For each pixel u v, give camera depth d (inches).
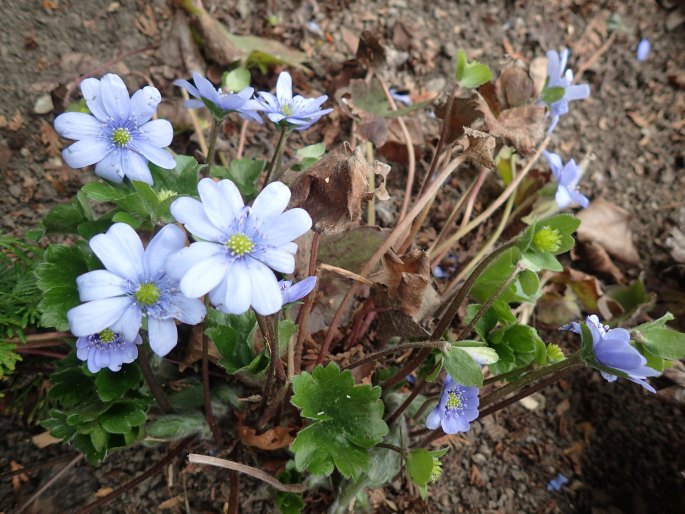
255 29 10.9
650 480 8.5
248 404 7.4
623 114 11.6
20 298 6.5
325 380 5.9
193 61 10.1
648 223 10.5
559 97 8.2
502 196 8.7
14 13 9.6
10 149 8.9
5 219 8.4
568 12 12.3
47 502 7.0
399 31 11.4
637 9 12.6
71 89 9.1
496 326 7.0
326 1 11.4
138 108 5.9
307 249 7.6
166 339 4.9
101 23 10.0
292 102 6.9
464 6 11.9
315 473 5.7
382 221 9.8
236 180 7.6
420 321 6.8
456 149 8.3
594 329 5.4
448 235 9.8
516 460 8.5
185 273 4.4
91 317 4.7
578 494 8.3
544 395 9.1
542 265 5.9
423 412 7.3
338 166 5.6
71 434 6.0
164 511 7.2
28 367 7.3
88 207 6.6
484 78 7.4
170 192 5.9
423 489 6.1
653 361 5.7
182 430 6.6
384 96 9.2
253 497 7.4
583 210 10.3
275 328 5.5
